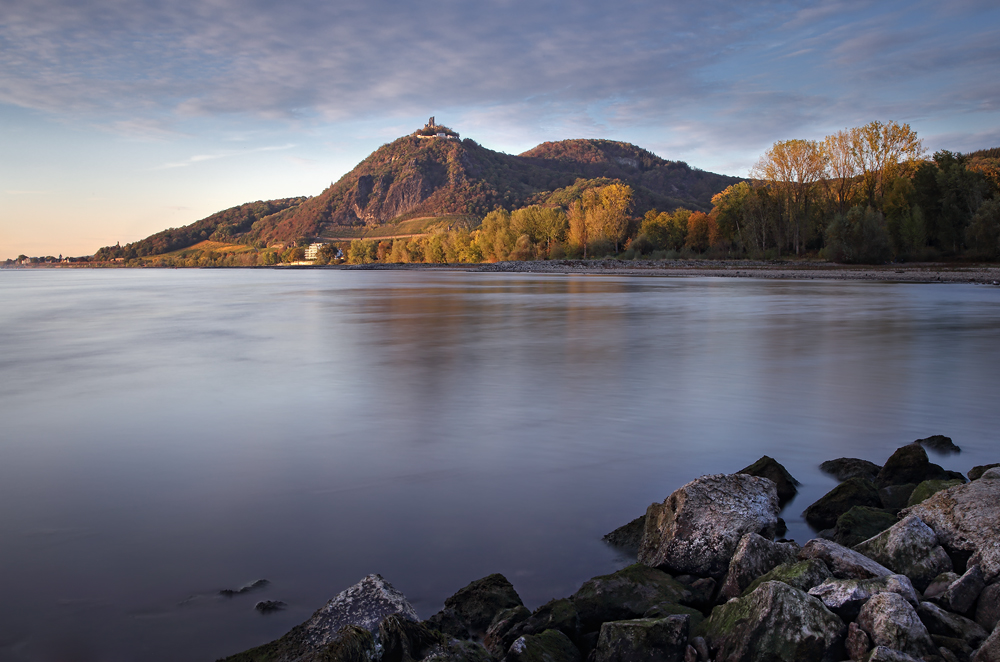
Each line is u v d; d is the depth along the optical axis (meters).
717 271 87.94
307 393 13.80
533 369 16.62
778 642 4.09
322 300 47.91
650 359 18.14
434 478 8.23
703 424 10.91
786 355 18.73
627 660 4.27
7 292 68.00
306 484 8.03
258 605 5.16
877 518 5.96
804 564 4.73
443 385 14.52
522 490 7.77
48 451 9.57
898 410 11.87
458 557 5.99
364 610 4.48
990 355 18.47
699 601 5.04
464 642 4.28
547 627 4.61
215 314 36.03
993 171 86.06
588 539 6.39
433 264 176.38
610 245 120.75
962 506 5.30
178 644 4.62
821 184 91.81
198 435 10.43
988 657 3.80
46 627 4.85
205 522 6.84
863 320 28.66
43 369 17.41
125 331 27.31
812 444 9.72
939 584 4.71
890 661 3.74
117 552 6.12
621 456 9.14
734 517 5.65
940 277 63.03
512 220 139.38
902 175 83.19
